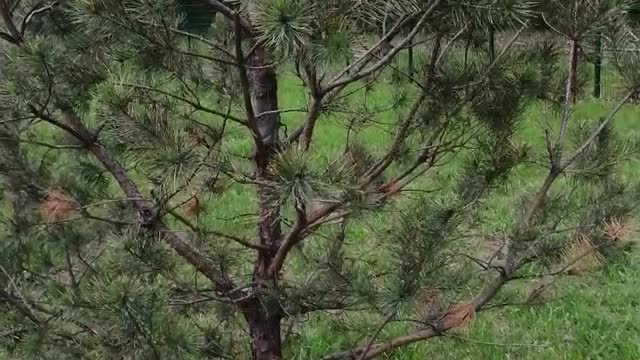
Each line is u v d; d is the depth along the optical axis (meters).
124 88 2.54
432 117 2.82
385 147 3.24
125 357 2.54
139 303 2.47
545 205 3.08
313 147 2.62
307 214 2.78
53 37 2.72
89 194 3.15
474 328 4.75
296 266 3.44
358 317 3.36
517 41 2.86
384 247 2.74
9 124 3.05
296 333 3.99
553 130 3.39
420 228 2.57
